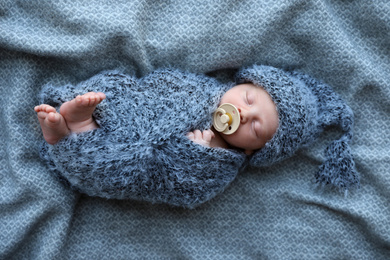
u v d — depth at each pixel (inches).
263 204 52.0
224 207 52.1
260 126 46.0
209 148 45.1
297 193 51.0
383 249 51.3
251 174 52.2
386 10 48.0
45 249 48.8
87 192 48.0
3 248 48.5
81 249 50.9
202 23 47.5
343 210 49.9
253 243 52.1
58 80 49.2
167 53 48.1
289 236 51.3
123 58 48.6
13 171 47.3
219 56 48.5
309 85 50.5
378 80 48.9
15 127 47.2
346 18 50.4
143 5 46.8
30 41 45.7
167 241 51.9
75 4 45.8
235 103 46.9
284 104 45.3
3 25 46.0
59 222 48.9
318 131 50.3
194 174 45.4
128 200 51.6
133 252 51.8
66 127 41.8
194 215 51.9
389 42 49.6
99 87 45.3
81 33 46.2
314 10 48.1
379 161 49.6
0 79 48.2
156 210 51.8
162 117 44.4
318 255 50.8
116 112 44.5
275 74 46.7
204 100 46.5
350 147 50.8
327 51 49.1
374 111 50.4
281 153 48.3
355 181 49.6
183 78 47.4
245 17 47.6
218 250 52.0
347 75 49.7
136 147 42.8
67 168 43.9
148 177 44.8
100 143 42.9
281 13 47.4
